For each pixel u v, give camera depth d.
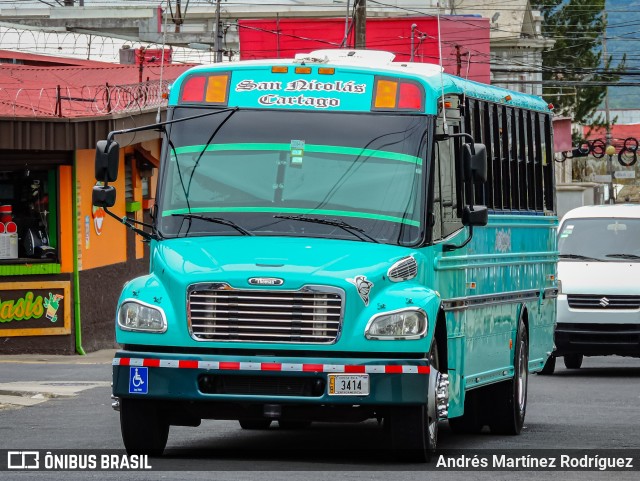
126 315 18.44
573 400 31.48
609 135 131.62
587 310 39.16
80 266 48.00
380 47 83.44
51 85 56.75
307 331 18.05
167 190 19.67
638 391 34.09
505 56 102.38
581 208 42.41
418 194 19.39
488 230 23.72
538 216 28.36
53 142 45.47
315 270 18.19
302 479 16.98
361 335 18.05
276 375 17.94
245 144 19.73
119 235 52.66
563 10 126.38
